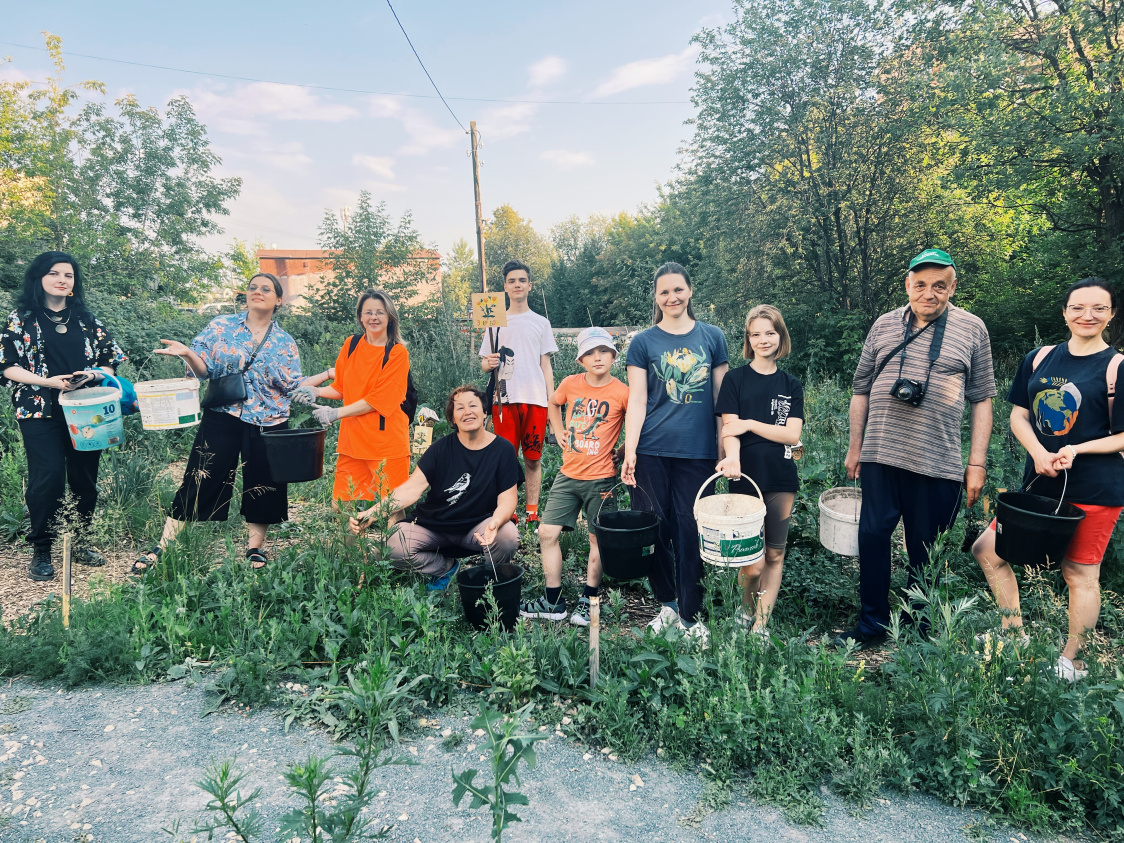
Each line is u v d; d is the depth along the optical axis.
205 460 4.20
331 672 2.90
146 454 6.79
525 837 2.13
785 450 3.40
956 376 3.26
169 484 5.66
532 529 5.18
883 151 16.88
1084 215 15.05
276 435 3.86
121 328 11.21
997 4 13.86
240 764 2.48
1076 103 12.40
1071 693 2.48
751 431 3.39
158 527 4.53
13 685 3.05
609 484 3.90
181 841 1.95
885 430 3.38
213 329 4.30
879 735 2.51
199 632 3.29
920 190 17.42
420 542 3.96
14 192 17.58
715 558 3.04
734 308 20.27
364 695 2.61
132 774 2.42
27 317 4.22
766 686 2.78
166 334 11.85
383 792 2.33
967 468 3.40
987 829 2.20
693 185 19.36
